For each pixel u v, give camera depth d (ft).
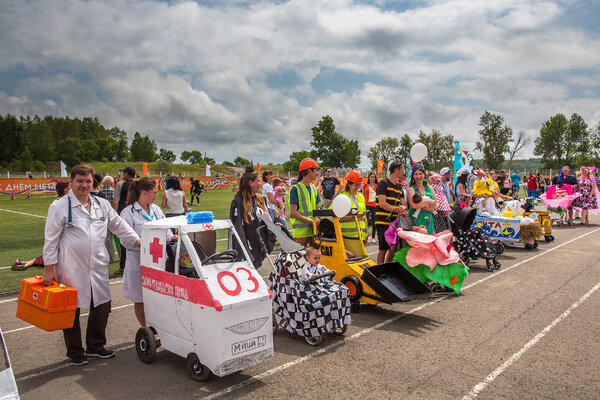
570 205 46.93
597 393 11.91
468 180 36.35
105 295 14.51
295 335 16.83
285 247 16.01
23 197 102.37
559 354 14.52
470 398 11.71
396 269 19.66
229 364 11.93
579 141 270.26
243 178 17.94
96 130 457.27
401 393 12.01
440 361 14.11
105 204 14.76
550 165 278.67
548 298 20.95
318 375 13.21
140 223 15.70
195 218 13.58
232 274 12.71
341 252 19.70
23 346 15.89
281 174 179.11
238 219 17.71
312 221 20.95
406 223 20.77
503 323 17.65
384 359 14.33
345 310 15.90
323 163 233.55
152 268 13.94
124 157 451.94
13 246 37.14
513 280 24.56
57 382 12.98
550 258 30.50
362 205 28.71
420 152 21.29
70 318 13.08
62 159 353.51
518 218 33.12
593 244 35.76
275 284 16.49
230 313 11.90
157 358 14.73
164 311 13.58
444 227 24.52
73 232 13.82
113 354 14.83
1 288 23.77
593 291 21.94
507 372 13.24
